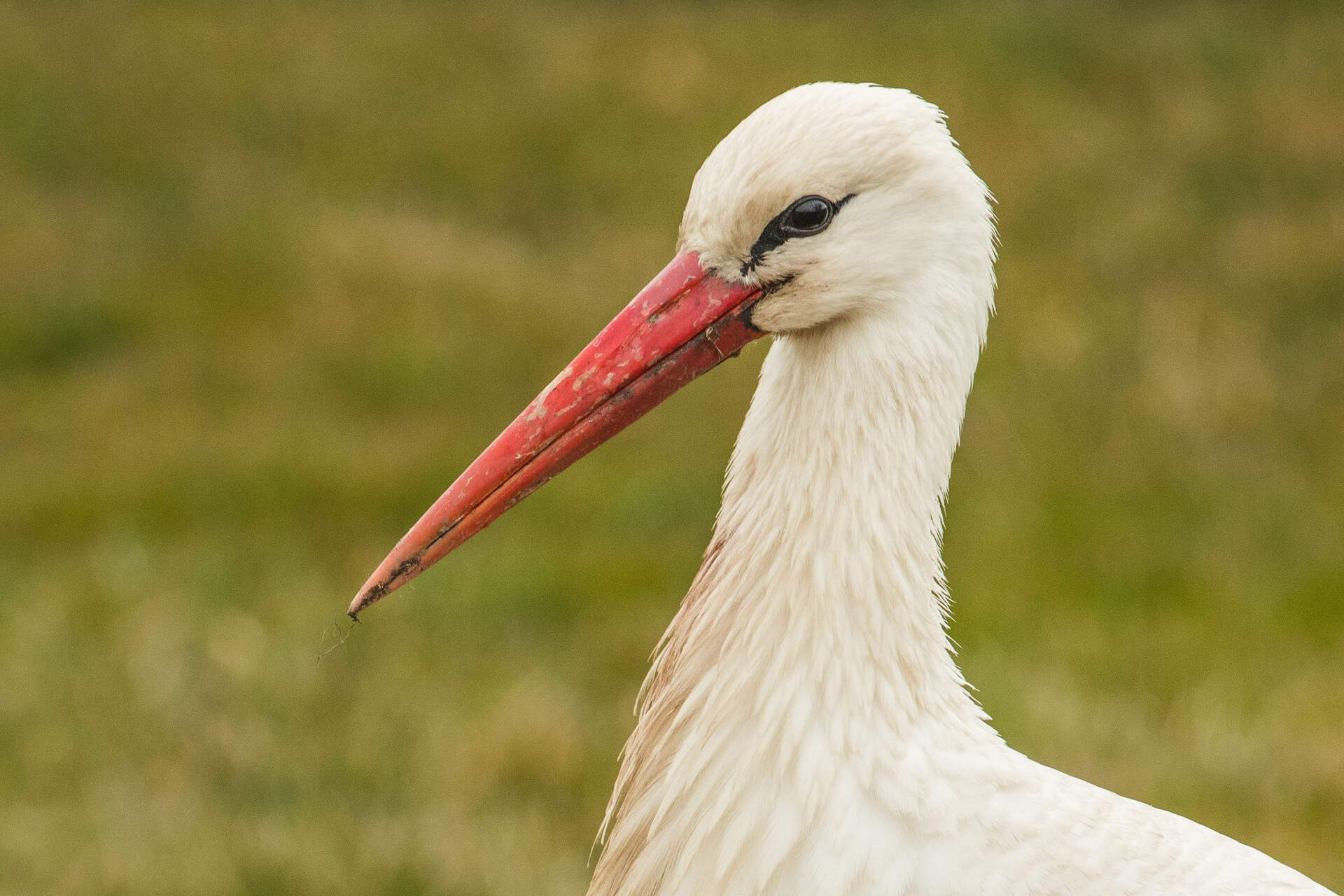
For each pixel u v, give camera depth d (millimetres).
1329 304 15680
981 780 4188
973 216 4320
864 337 4309
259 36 21797
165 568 11445
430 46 21641
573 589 11312
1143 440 13469
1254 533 12062
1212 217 17625
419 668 10289
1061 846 4152
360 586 11320
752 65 21125
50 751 9312
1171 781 8961
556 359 14812
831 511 4266
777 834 4141
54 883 8094
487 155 19219
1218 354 14883
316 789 9031
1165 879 4203
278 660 10234
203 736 9445
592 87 20609
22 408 13961
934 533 4434
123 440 13352
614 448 13367
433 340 14883
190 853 8312
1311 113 19547
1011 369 14656
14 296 15578
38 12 22109
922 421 4312
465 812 8852
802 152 4250
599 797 9055
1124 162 18766
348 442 13336
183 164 18672
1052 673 10086
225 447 13195
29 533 12023
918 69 20828
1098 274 16531
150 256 16438
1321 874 8258
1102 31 22000
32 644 10375
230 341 14961
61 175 18391
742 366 14453
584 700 10070
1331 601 11102
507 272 16500
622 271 16844
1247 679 10102
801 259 4293
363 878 8078
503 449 4461
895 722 4207
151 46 21250
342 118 19859
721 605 4410
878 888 4059
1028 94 20312
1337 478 12875
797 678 4211
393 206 18141
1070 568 11578
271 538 11953
